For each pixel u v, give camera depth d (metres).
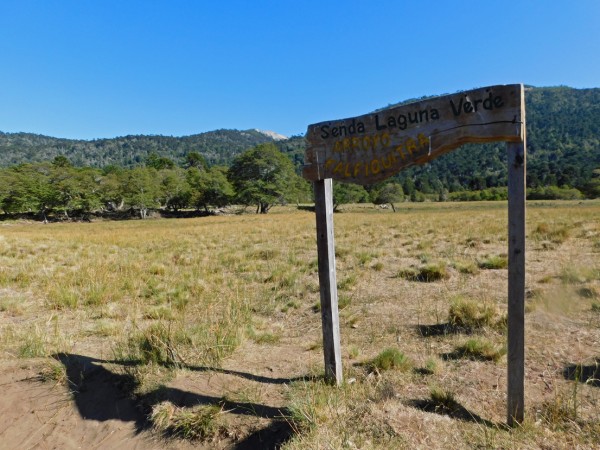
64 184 75.06
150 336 4.99
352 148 3.48
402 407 3.24
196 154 143.25
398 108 3.23
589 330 4.63
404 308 6.27
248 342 5.29
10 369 4.61
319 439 2.88
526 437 2.81
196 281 8.91
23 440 3.77
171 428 3.47
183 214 84.31
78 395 4.22
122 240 19.66
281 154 82.06
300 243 15.41
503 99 2.75
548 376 3.71
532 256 9.32
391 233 17.55
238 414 3.44
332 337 3.76
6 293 8.24
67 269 10.73
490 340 4.60
